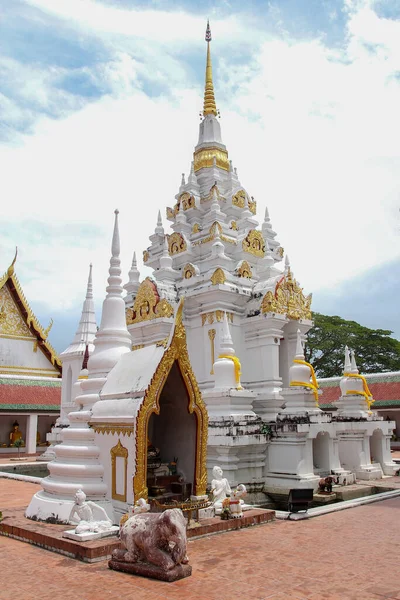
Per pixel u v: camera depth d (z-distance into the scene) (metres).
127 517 8.81
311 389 17.22
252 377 20.33
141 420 9.70
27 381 36.78
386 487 16.98
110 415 10.51
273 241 26.36
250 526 10.94
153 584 7.34
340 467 18.11
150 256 26.08
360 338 53.81
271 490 16.14
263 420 19.12
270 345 20.03
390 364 52.84
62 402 27.84
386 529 10.75
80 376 18.81
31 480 19.38
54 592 7.05
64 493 10.57
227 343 17.48
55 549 9.01
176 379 11.41
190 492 10.80
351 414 20.33
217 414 16.41
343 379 21.48
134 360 11.41
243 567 8.10
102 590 7.12
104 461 10.68
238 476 15.95
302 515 11.83
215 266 21.78
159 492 10.52
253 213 26.98
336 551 9.02
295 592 7.02
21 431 37.53
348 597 6.83
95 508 9.84
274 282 21.03
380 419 20.80
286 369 21.53
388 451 21.12
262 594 6.95
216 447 15.77
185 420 11.55
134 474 9.62
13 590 7.13
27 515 10.98
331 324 54.28
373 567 8.12
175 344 10.49
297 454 15.87
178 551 7.71
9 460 29.61
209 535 10.09
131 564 7.88
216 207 23.84
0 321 38.19
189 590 7.10
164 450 11.95
